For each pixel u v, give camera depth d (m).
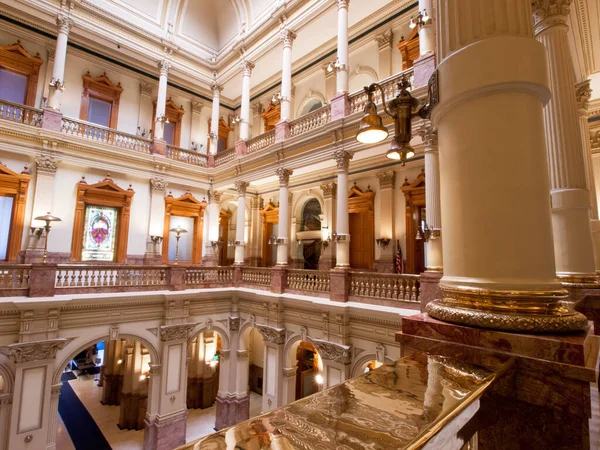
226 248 20.03
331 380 9.70
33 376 9.33
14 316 9.39
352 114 10.12
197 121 18.73
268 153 13.11
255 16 15.62
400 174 13.09
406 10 12.34
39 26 13.69
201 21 17.64
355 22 13.45
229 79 17.08
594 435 1.82
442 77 2.28
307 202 17.00
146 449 11.32
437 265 7.83
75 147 13.51
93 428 13.65
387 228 13.13
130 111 16.38
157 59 15.83
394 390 1.46
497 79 2.01
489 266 1.99
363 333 9.36
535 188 1.98
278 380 11.34
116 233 14.84
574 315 1.90
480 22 2.17
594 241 7.39
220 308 13.45
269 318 12.01
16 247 12.14
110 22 14.40
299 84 16.39
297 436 1.06
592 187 7.70
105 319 10.93
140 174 15.34
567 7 5.48
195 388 15.77
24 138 12.38
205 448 0.99
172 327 11.91
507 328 1.84
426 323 2.18
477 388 1.48
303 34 13.98
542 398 1.69
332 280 10.19
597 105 10.56
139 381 13.93
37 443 9.20
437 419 1.17
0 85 13.12
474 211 2.06
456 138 2.20
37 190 12.59
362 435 1.06
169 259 16.25
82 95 14.91
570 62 5.48
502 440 1.76
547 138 5.53
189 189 17.00
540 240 1.96
